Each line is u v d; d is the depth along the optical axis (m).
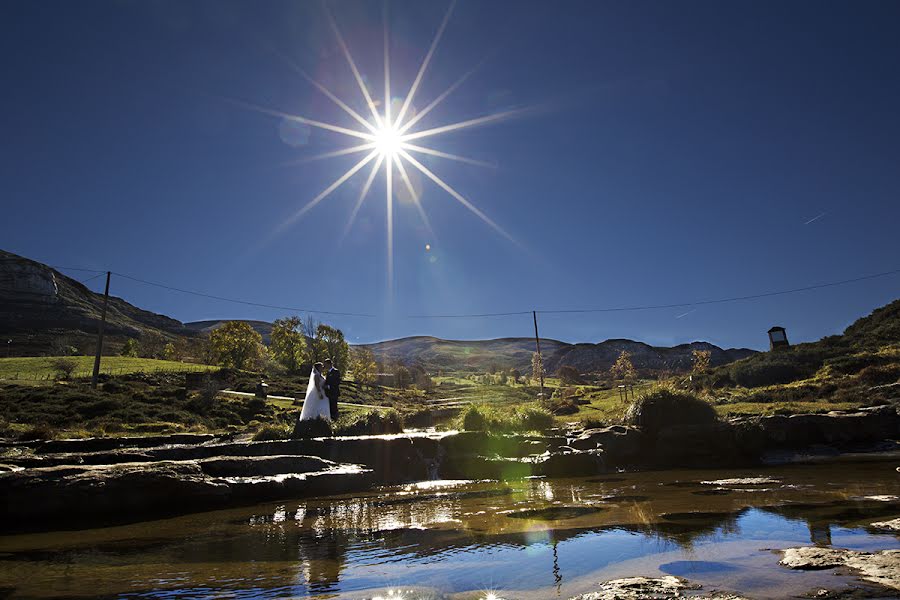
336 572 4.89
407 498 10.63
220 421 34.06
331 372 19.27
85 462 11.95
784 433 18.03
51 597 4.35
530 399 61.25
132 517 9.27
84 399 34.75
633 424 19.27
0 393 34.25
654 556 5.04
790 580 4.06
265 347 90.19
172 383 48.31
